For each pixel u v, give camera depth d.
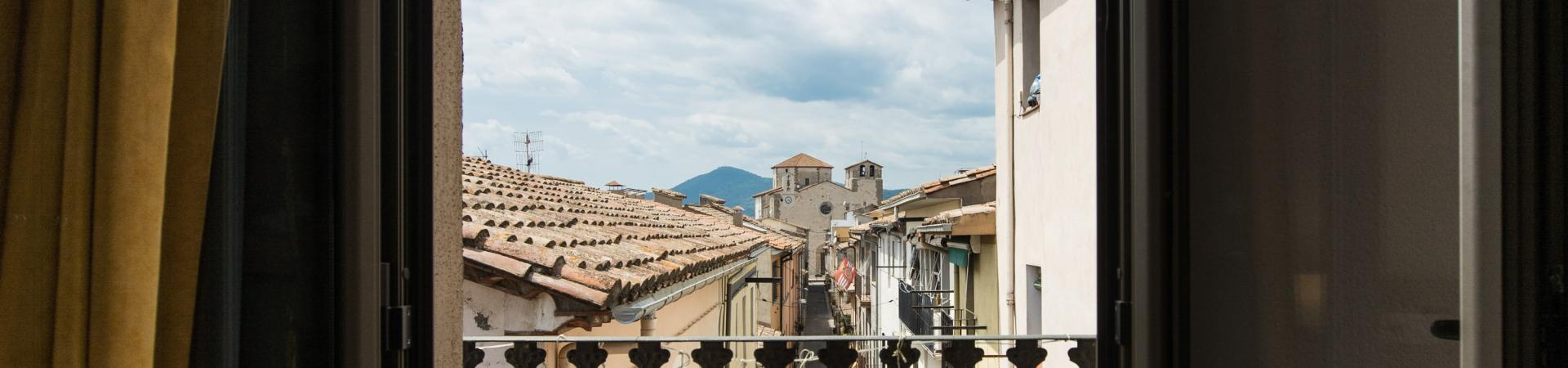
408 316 1.29
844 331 29.17
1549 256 0.96
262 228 1.14
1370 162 1.24
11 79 1.00
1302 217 1.29
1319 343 1.27
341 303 1.15
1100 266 1.56
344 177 1.15
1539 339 0.96
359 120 1.16
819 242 58.16
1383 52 1.23
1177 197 1.34
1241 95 1.35
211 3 1.05
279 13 1.16
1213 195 1.34
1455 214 1.15
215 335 1.10
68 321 0.95
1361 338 1.24
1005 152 7.05
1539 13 0.97
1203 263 1.34
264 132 1.15
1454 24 1.16
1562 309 0.96
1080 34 5.09
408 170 1.33
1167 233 1.35
